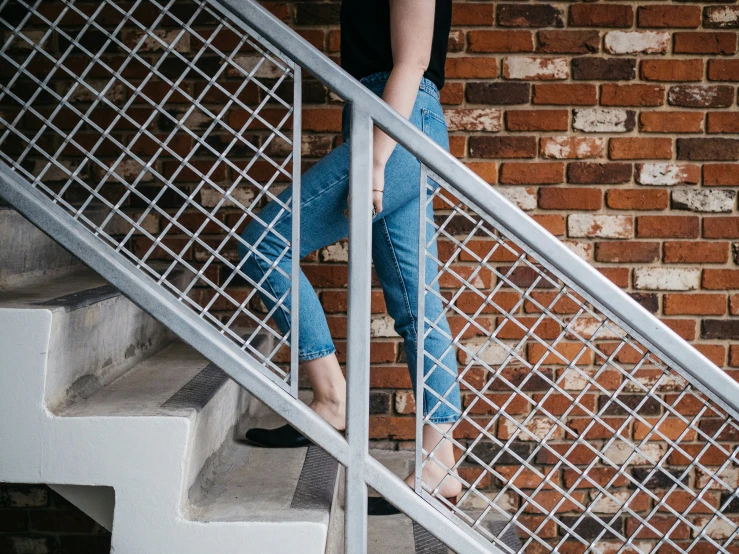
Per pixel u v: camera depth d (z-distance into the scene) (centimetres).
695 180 227
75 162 230
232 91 229
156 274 123
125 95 229
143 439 123
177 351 195
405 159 135
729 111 225
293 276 123
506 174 227
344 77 117
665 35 224
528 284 228
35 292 153
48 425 122
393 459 216
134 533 123
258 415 207
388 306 155
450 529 122
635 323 118
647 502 231
